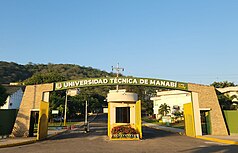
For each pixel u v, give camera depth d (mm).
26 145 16422
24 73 120562
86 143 17297
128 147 14938
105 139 20359
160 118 62688
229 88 48938
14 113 23391
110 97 23375
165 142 17828
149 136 23562
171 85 23281
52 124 51094
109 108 23391
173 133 27797
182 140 19344
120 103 23391
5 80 101438
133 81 23188
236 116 23469
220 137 20078
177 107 58125
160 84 23250
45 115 21703
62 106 58375
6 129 22516
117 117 23203
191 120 23375
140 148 14398
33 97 22547
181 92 59719
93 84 22969
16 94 53312
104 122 58969
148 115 90562
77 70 156750
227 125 23375
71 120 68250
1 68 111312
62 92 66875
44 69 144375
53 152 12773
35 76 71375
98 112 104312
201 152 12422
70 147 14953
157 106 68062
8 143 16266
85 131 29281
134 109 23297
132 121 23078
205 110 23250
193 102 23109
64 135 25125
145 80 23250
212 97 23391
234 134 22859
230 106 40812
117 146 15484
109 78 23094
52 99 59031
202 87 23531
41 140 19922
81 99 78375
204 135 22266
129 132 20203
